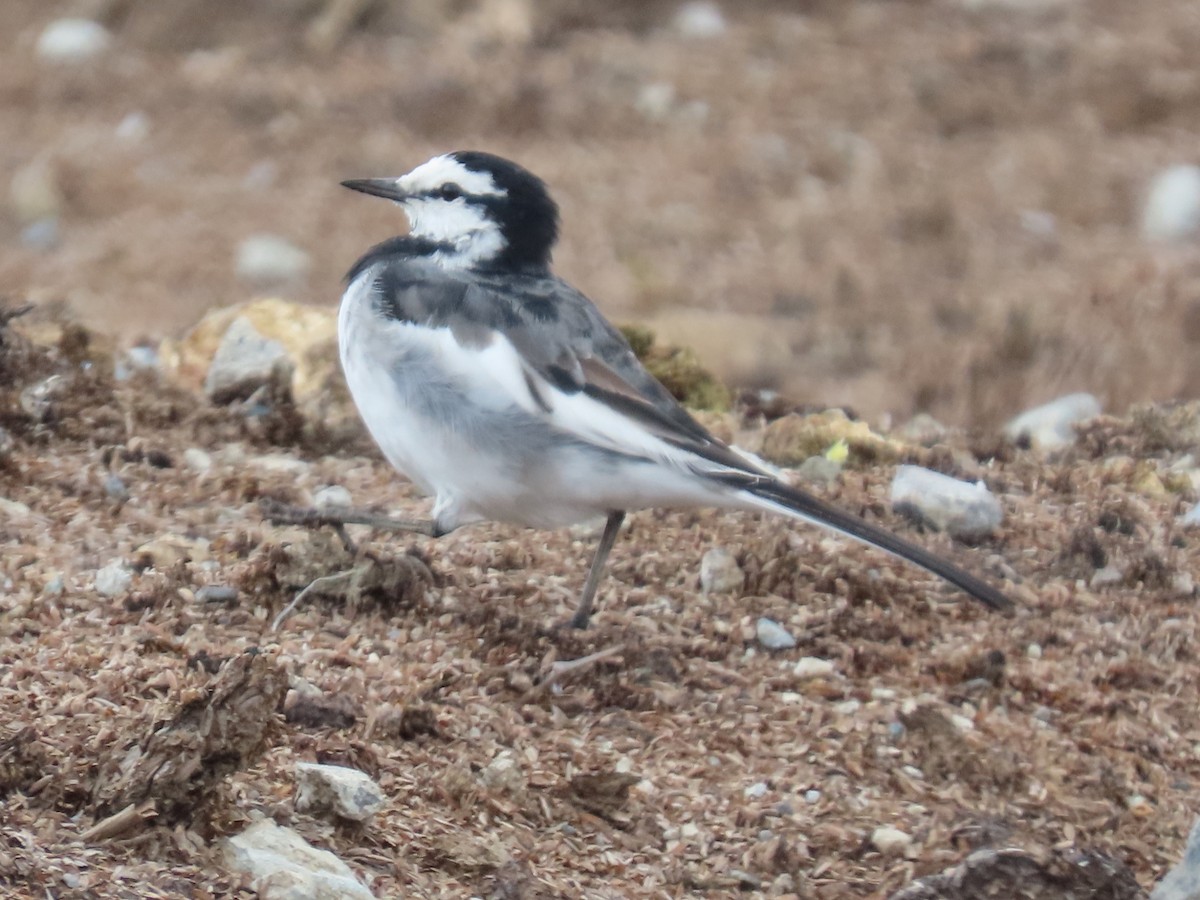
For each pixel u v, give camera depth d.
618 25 29.45
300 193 24.72
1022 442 15.71
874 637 11.28
